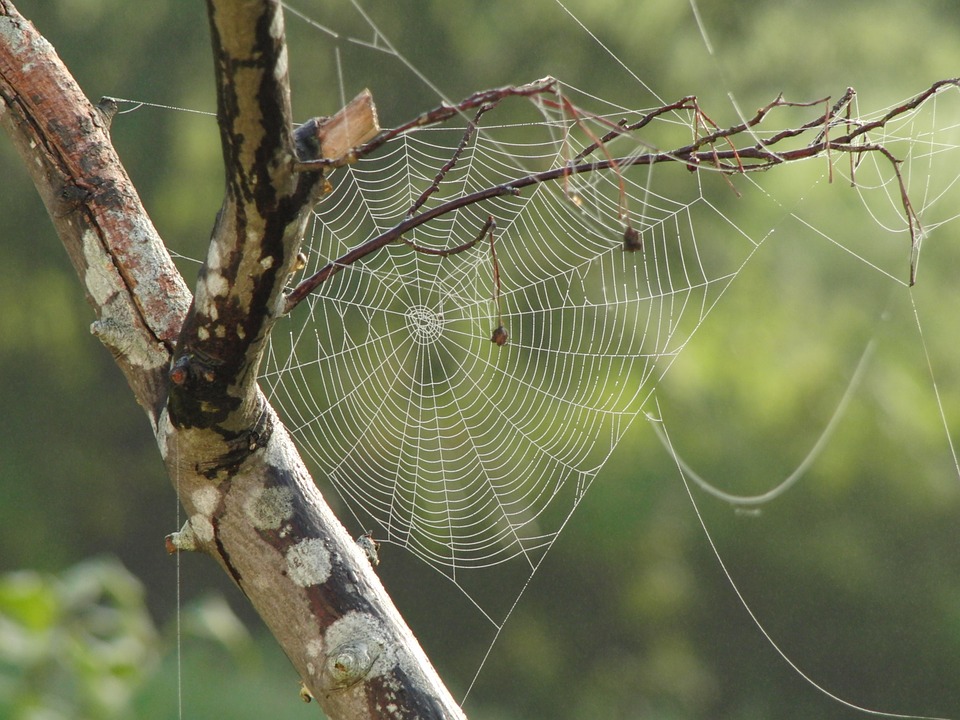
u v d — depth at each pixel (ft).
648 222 33.35
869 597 41.98
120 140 40.47
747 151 7.89
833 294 39.32
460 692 44.11
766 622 43.50
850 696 43.21
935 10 40.19
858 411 39.96
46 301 44.75
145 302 8.23
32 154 8.59
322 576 7.62
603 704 44.42
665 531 40.14
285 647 7.69
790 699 44.11
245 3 5.43
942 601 41.42
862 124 8.39
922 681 42.37
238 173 6.12
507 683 44.91
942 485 40.04
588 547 40.22
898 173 8.56
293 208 6.33
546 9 38.42
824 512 41.34
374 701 7.33
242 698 37.45
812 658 43.57
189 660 38.06
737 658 44.62
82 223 8.42
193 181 41.16
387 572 43.11
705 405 39.22
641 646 44.68
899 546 42.01
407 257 24.35
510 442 27.73
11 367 44.98
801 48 38.58
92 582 9.23
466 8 38.58
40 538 44.52
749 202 38.37
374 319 30.81
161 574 47.37
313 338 31.14
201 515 7.72
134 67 40.70
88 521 46.44
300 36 38.52
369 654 7.38
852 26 38.81
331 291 29.27
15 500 44.04
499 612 43.96
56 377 45.44
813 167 35.91
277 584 7.62
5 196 43.04
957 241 37.68
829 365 39.27
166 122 40.68
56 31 40.68
